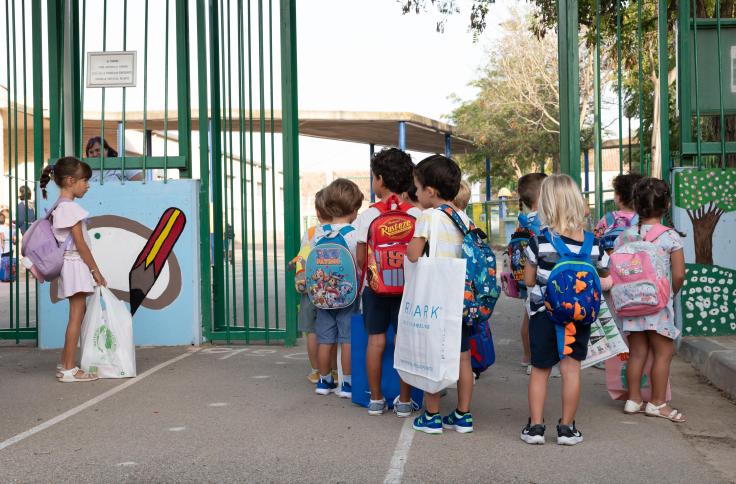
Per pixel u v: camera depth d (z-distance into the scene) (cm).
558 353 446
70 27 812
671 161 770
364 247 518
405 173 512
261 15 771
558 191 448
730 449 439
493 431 477
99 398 566
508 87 3550
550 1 1471
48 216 626
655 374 509
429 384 448
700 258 719
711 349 641
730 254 717
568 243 443
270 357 723
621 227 589
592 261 445
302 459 419
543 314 446
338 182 558
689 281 720
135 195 772
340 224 560
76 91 817
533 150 3572
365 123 2553
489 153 3647
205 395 573
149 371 660
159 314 779
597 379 635
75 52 817
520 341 820
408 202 529
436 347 445
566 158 742
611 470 400
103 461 417
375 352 510
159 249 775
